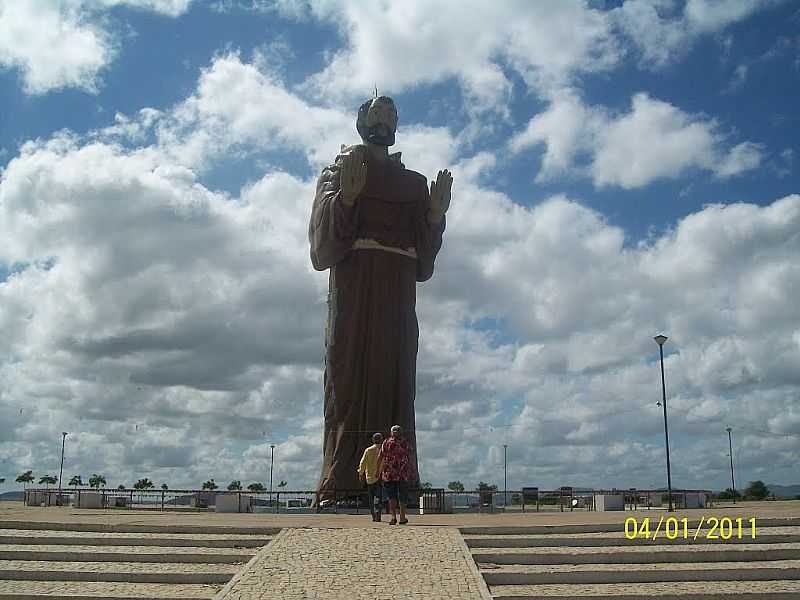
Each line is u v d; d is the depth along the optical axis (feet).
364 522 91.56
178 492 148.56
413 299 149.38
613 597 60.54
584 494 148.66
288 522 90.84
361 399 143.43
